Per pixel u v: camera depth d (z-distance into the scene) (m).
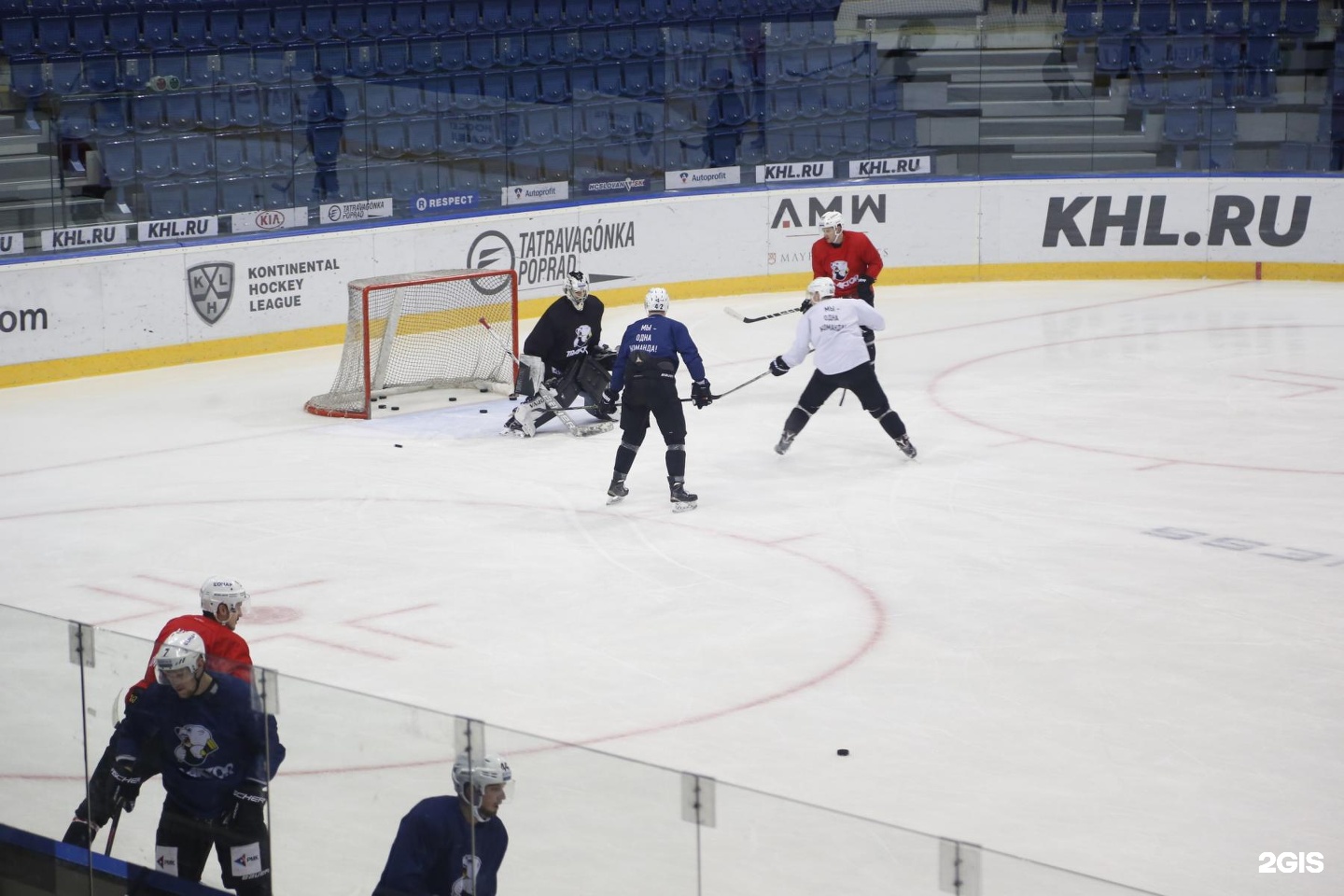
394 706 6.09
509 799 5.85
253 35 26.52
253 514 14.53
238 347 22.16
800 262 26.64
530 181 25.03
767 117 26.64
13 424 18.39
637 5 28.45
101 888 7.28
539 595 12.15
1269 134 26.69
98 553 13.39
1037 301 25.27
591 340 17.56
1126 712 9.76
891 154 27.14
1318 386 19.05
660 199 25.62
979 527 13.80
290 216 22.94
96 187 21.64
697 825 5.41
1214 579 12.35
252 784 6.63
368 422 18.38
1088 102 26.95
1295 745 9.26
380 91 23.78
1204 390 18.98
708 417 18.28
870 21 28.03
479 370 20.25
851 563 12.86
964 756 9.12
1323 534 13.47
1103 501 14.55
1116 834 8.12
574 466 16.23
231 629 7.84
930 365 20.80
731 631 11.30
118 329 21.09
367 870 6.28
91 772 7.18
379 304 19.31
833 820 5.18
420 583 12.48
